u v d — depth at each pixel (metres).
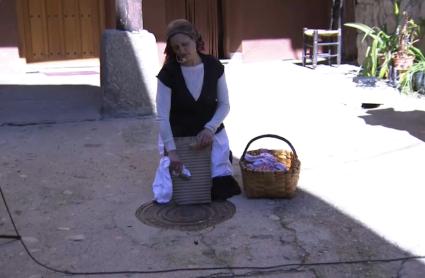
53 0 11.70
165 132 4.20
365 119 6.95
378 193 4.57
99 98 8.49
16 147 6.05
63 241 3.86
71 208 4.42
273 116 7.16
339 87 9.07
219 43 12.98
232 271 3.44
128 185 4.89
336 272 3.42
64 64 11.96
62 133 6.59
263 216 4.18
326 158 5.46
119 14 7.30
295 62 12.35
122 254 3.67
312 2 12.69
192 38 4.14
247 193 4.49
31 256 3.65
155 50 7.38
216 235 3.90
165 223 4.11
